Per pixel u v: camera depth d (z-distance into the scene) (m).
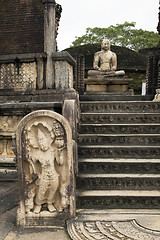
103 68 10.39
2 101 5.46
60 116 2.58
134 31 27.83
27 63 5.48
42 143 2.58
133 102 5.01
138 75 16.50
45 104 3.94
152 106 5.01
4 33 5.70
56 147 2.62
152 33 27.34
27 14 5.57
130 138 4.09
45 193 2.66
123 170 3.57
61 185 2.68
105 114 4.67
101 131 4.39
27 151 2.62
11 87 5.60
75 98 3.66
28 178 2.67
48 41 5.26
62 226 2.65
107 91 9.47
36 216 2.66
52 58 5.29
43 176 2.60
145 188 3.34
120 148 3.86
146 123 4.65
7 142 4.53
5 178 4.45
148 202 3.06
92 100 6.20
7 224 2.68
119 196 3.05
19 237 2.39
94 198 3.06
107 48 10.37
